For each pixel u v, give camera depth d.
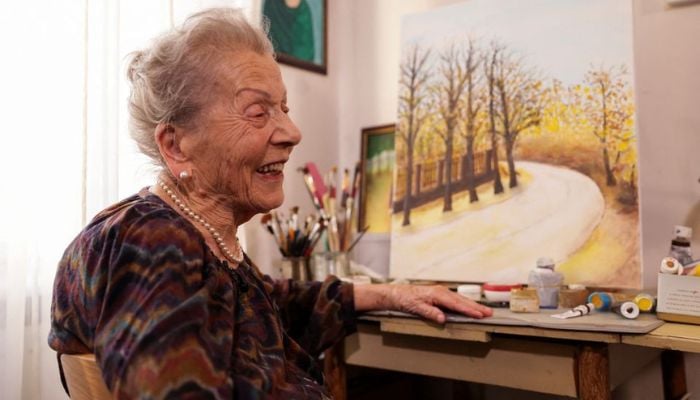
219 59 0.80
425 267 1.42
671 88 1.34
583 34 1.32
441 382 1.70
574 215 1.25
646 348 1.18
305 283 1.16
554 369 0.94
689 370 1.33
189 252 0.69
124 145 1.36
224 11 0.85
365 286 1.14
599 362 0.90
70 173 1.27
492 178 1.38
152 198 0.78
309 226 1.54
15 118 1.16
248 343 0.75
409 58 1.57
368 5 1.89
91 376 0.66
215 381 0.61
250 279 0.86
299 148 1.83
